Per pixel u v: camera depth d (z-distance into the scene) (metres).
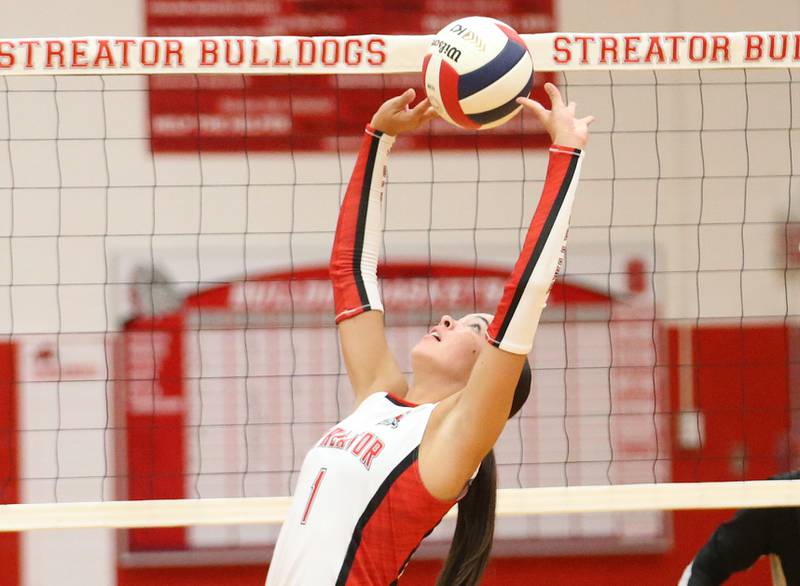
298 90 16.94
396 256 16.95
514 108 7.52
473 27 7.57
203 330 16.66
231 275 16.80
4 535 16.14
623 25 17.22
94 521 9.55
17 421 16.31
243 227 16.89
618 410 16.81
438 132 17.11
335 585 6.60
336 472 6.80
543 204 6.28
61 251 16.70
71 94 16.81
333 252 8.12
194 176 16.91
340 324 7.95
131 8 16.81
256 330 16.70
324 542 6.69
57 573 16.17
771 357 17.02
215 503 9.69
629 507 9.54
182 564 16.20
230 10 16.70
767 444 16.80
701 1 17.36
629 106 17.44
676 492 9.49
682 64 9.63
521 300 6.12
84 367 16.50
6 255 16.62
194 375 16.55
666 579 16.38
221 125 16.91
